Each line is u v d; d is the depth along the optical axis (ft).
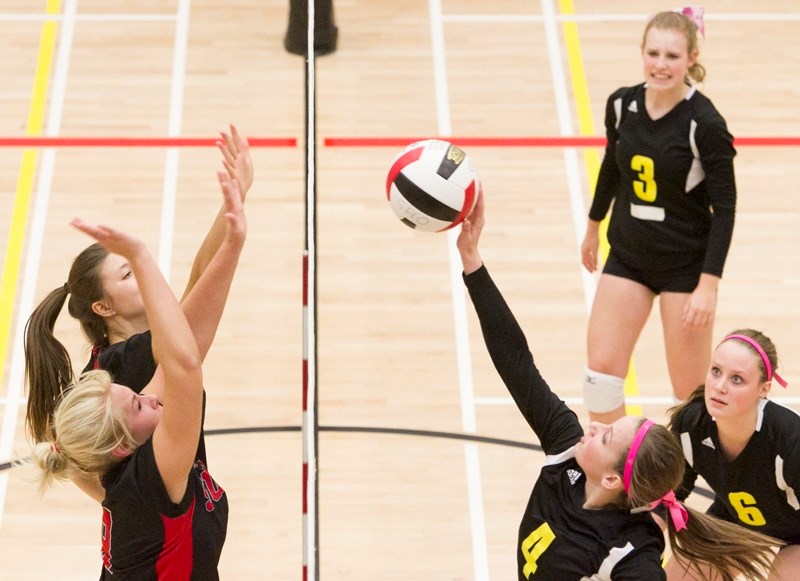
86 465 36.99
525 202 87.25
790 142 93.09
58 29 104.47
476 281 43.19
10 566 59.47
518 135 93.61
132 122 93.81
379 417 69.97
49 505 63.67
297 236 84.02
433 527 62.64
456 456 67.41
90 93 96.84
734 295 79.20
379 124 94.53
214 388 71.67
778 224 85.51
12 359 73.20
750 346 44.80
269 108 96.22
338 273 80.94
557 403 42.06
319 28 101.81
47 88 97.19
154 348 36.04
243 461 66.64
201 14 107.86
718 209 58.39
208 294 40.60
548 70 101.35
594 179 89.56
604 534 38.88
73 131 92.53
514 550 61.41
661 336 76.74
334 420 69.67
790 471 45.80
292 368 73.51
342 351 74.79
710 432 47.44
